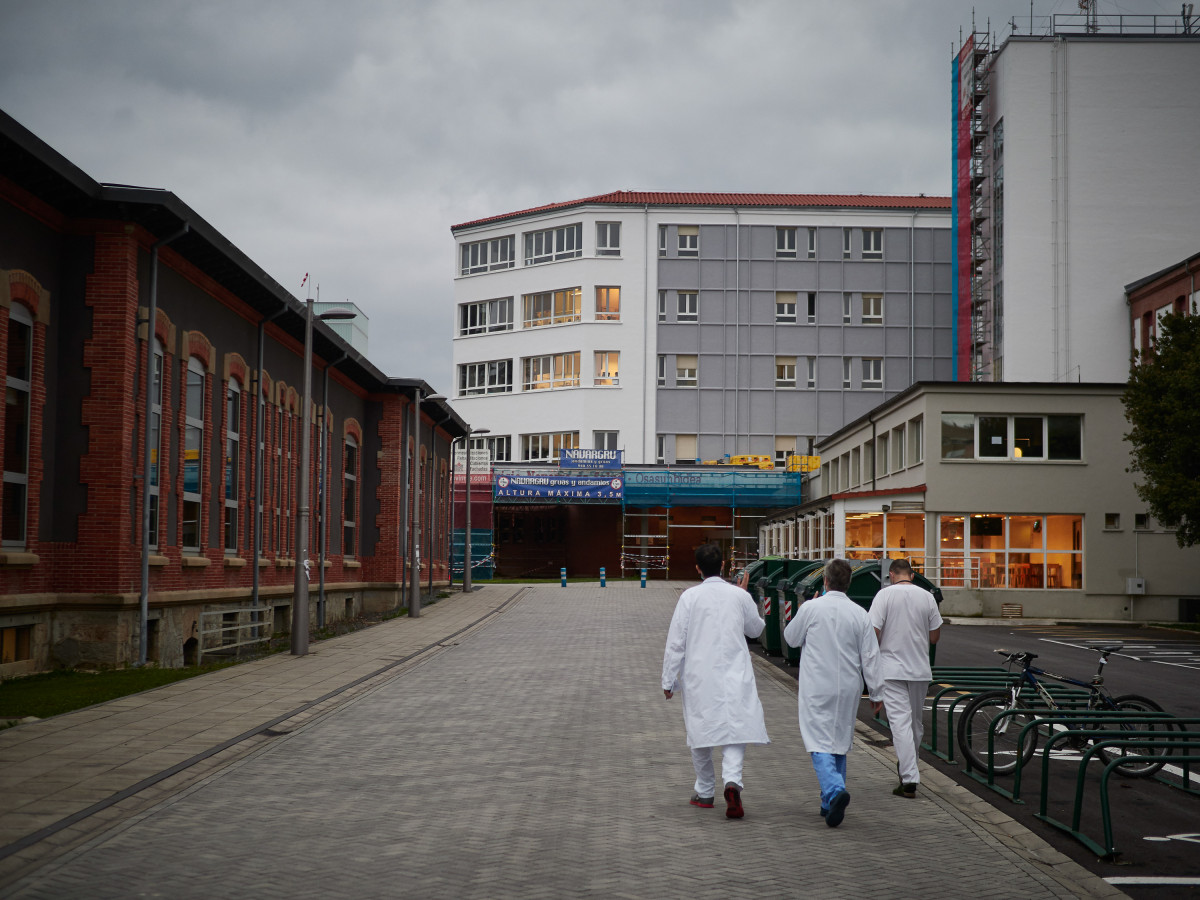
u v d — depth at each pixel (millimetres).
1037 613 35375
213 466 20734
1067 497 35750
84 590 16250
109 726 11398
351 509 31828
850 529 38781
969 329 57656
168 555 18453
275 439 24500
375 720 12406
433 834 7324
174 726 11477
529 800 8398
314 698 13898
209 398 20500
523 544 64000
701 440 65375
